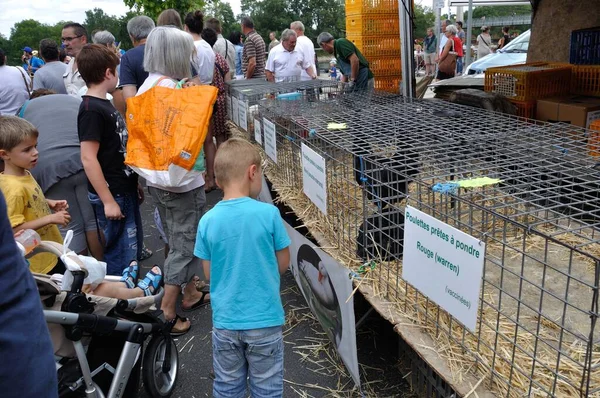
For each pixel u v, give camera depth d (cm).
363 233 305
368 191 319
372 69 771
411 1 589
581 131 372
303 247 330
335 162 380
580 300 268
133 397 279
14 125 307
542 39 659
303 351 338
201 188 354
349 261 315
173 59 347
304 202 419
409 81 607
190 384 318
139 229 394
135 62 492
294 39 801
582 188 291
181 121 322
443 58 1227
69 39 592
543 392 201
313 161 343
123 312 277
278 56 812
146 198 693
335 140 368
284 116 465
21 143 309
